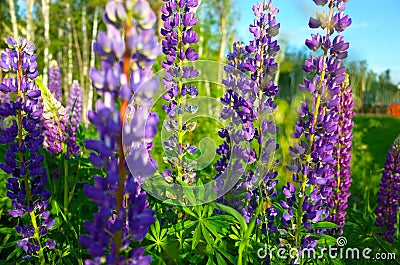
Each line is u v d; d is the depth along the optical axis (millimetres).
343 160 986
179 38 875
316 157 681
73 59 7605
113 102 371
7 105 694
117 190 397
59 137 1025
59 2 6945
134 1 378
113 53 372
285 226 724
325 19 666
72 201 994
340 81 665
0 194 972
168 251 697
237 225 771
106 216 394
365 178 1688
